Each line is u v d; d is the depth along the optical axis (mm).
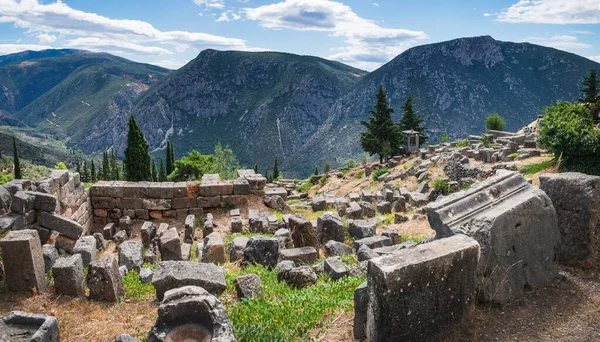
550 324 5734
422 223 18219
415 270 4926
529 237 6449
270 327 6246
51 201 12430
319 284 8664
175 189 16969
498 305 6055
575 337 5441
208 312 5137
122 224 16156
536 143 29875
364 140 49531
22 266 8008
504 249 6109
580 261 7160
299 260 11023
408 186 30594
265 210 17531
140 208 17016
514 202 6465
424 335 5102
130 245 12000
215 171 60750
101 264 8109
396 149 49438
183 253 11945
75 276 8125
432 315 5133
